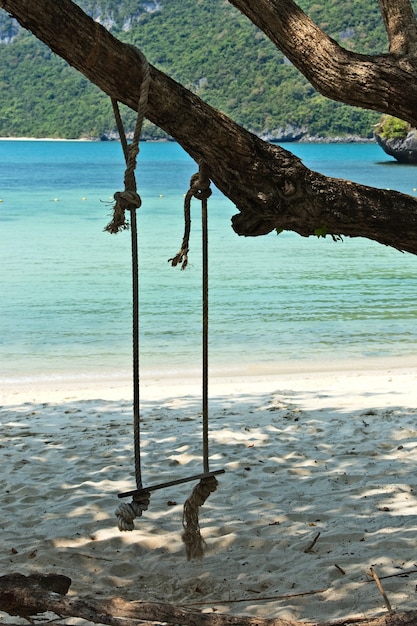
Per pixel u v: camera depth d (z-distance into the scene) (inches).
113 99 122.3
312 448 290.8
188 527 145.7
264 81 5334.6
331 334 550.3
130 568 196.1
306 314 616.4
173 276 788.0
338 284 756.0
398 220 131.7
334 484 250.7
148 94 119.6
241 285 745.6
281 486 249.9
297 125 5364.2
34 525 223.8
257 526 216.5
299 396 386.3
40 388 419.5
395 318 602.2
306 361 477.1
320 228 131.6
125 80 118.6
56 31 113.7
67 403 382.3
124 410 364.8
